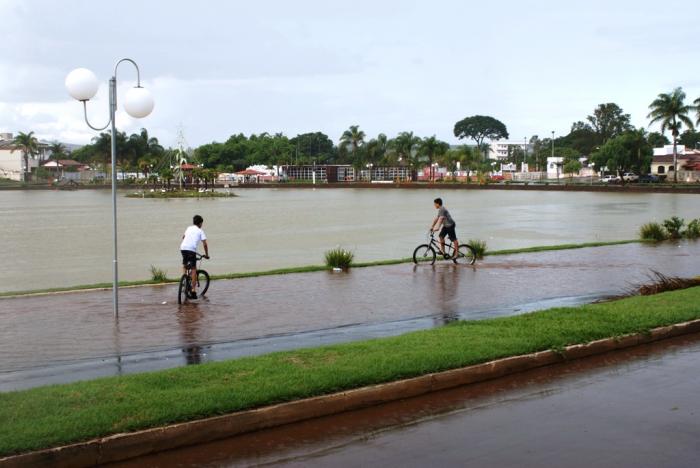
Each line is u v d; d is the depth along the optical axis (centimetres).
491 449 627
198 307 1419
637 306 1241
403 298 1524
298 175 16450
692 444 634
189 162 15138
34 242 3488
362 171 15475
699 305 1248
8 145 16212
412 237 3600
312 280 1798
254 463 602
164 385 755
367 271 1972
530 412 730
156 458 614
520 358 895
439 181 14075
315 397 727
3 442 585
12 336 1142
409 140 13600
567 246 2625
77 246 3281
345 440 654
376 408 751
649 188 9044
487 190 11381
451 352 897
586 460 599
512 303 1458
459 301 1485
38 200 9419
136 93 1242
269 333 1163
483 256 2327
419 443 645
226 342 1094
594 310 1206
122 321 1270
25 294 1570
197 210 6506
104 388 741
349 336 1134
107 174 17312
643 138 10381
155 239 3622
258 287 1683
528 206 6512
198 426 649
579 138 19138
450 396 793
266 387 739
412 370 816
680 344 1048
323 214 5653
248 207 7000
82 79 1211
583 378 860
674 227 2948
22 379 870
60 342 1097
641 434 660
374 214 5606
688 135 17988
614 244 2723
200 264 2508
